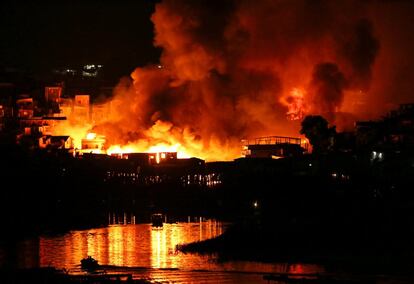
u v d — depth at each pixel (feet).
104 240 405.80
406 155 493.36
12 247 387.14
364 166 497.05
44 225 459.73
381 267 320.70
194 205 517.55
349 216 415.64
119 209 515.50
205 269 328.29
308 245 365.40
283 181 497.46
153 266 336.90
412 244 360.28
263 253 354.95
